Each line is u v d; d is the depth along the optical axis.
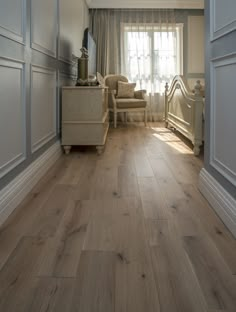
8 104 1.78
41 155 2.62
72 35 4.19
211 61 1.86
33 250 1.35
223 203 1.65
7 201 1.71
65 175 2.59
